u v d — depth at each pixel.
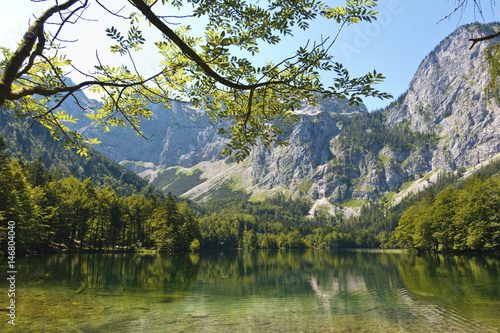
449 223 66.38
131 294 24.06
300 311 20.14
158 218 90.19
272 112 6.11
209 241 154.38
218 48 4.46
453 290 25.53
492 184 58.44
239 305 21.81
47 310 17.38
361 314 19.25
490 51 5.46
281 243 184.75
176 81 5.92
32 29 3.33
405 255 83.50
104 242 78.44
